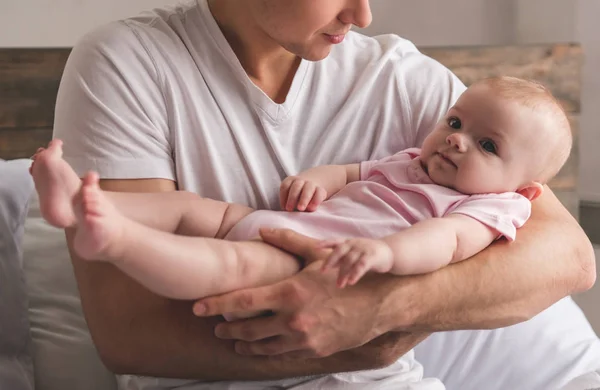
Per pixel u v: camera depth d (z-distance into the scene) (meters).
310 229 1.16
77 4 1.92
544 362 1.50
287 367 1.11
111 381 1.39
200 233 1.14
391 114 1.37
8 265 1.35
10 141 1.74
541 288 1.19
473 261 1.15
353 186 1.25
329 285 1.02
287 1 1.12
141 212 1.07
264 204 1.26
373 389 1.16
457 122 1.29
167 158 1.20
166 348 1.08
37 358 1.38
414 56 1.43
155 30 1.23
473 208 1.18
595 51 2.27
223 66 1.25
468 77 2.00
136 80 1.18
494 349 1.51
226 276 0.98
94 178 0.82
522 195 1.28
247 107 1.26
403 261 1.02
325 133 1.33
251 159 1.25
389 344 1.14
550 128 1.27
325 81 1.34
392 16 2.27
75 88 1.17
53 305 1.47
